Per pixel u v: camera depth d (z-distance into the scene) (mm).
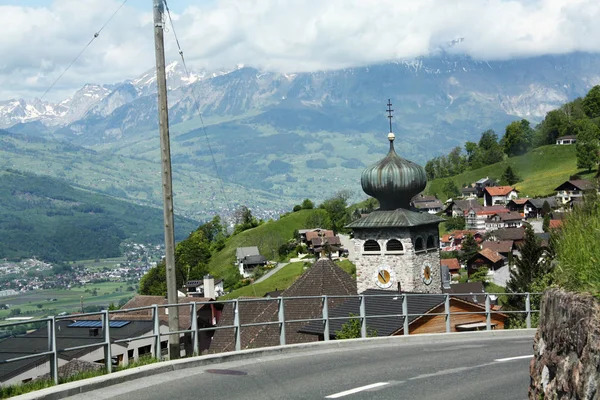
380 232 57750
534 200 199875
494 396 16469
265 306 57688
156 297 101062
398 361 21406
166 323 63844
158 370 19156
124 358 21312
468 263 140000
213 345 55625
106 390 16891
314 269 59812
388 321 41969
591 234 12883
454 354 22969
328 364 20812
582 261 12555
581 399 11062
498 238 167250
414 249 57312
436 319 42906
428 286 58531
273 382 17969
